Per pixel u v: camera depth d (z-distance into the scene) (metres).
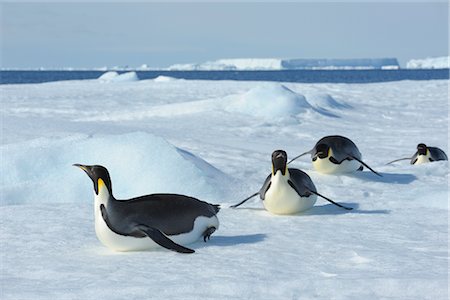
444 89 30.92
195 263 4.08
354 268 3.93
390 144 12.95
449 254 4.33
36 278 3.80
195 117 17.47
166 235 4.48
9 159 7.42
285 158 5.80
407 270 3.84
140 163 7.23
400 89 31.38
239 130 14.84
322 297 3.32
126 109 20.58
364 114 19.77
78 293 3.38
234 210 6.21
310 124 16.56
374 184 7.88
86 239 4.88
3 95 27.75
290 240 4.82
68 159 7.52
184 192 6.87
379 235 5.01
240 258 4.21
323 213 6.04
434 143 13.09
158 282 3.60
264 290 3.43
